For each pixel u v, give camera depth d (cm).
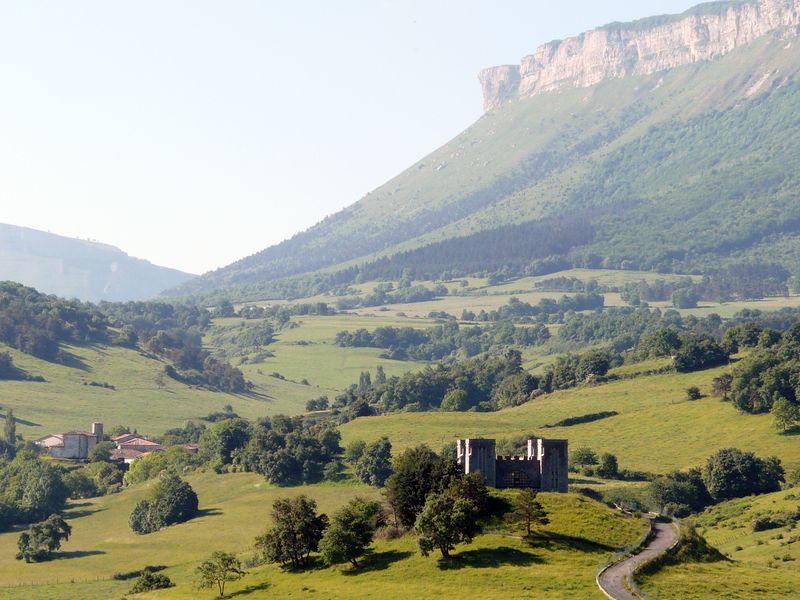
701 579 14212
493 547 15562
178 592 16712
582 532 16088
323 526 16975
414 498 16988
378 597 14350
